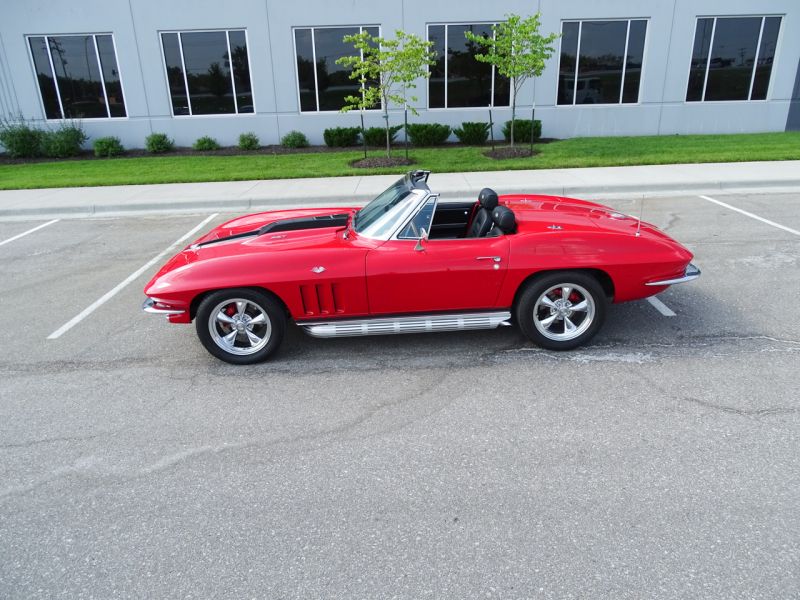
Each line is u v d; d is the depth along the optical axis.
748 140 14.91
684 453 3.39
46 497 3.25
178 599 2.55
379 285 4.46
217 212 10.29
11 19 15.53
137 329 5.54
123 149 16.75
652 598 2.45
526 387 4.20
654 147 14.25
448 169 12.45
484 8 15.59
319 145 16.78
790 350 4.58
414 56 12.88
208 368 4.72
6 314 6.02
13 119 16.52
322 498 3.15
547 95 16.38
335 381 4.42
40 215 10.55
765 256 6.86
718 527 2.82
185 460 3.53
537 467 3.32
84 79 16.30
